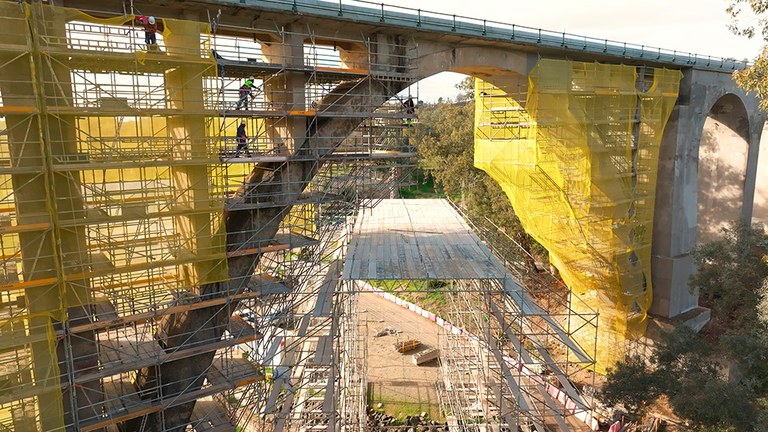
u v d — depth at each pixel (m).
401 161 22.11
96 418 14.64
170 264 15.24
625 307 28.17
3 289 13.02
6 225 13.57
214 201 15.88
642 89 29.00
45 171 13.17
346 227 26.86
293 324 21.77
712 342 29.48
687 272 30.78
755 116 35.28
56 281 13.61
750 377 18.02
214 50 15.78
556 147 24.69
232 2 15.72
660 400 24.45
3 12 12.55
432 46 21.69
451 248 22.47
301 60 17.89
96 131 18.56
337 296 19.30
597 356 28.34
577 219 26.33
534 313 19.84
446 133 48.78
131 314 15.91
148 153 15.40
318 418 22.75
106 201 14.99
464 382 25.16
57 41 13.45
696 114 30.28
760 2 19.28
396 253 21.67
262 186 18.03
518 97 27.08
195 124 15.42
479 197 41.91
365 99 19.80
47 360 13.76
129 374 18.16
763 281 20.48
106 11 15.47
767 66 19.77
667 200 29.88
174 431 16.78
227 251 16.91
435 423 24.17
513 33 22.84
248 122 21.86
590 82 25.67
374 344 31.22
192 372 16.89
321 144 18.95
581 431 23.30
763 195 44.12
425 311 34.78
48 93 13.53
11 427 13.88
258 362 18.55
